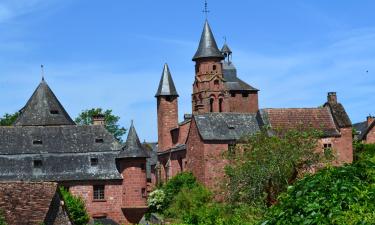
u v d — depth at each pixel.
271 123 72.75
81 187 70.44
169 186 73.12
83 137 74.69
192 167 74.25
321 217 11.09
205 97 98.88
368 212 10.96
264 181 44.78
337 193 11.34
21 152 71.81
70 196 62.41
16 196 39.41
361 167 12.07
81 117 119.06
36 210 38.91
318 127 73.00
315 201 11.42
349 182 11.56
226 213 45.19
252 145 48.72
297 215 11.49
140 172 72.12
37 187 40.94
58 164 71.56
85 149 73.12
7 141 72.88
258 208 40.25
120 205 71.12
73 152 72.69
